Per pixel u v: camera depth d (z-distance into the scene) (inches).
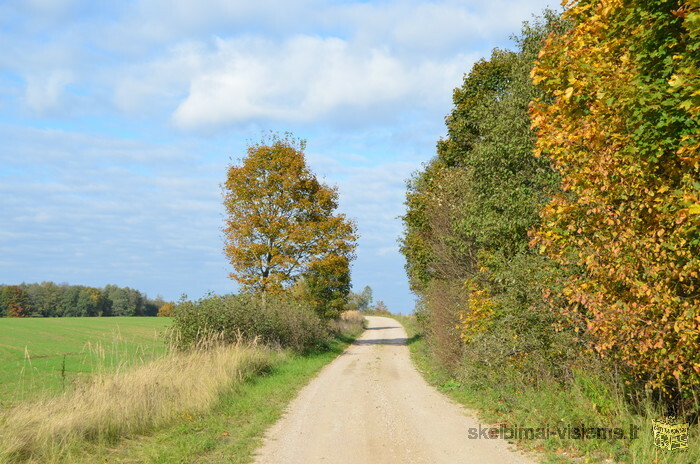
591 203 305.1
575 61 302.4
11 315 3784.5
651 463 265.4
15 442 276.8
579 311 402.0
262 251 1250.6
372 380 685.3
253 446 335.6
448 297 741.3
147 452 310.0
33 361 929.5
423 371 799.1
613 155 283.3
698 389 304.5
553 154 329.7
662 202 264.2
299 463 297.4
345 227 1354.6
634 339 296.5
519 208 583.5
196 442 332.5
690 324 260.5
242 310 869.8
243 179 1279.5
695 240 250.4
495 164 677.3
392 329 2269.9
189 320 803.4
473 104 1054.4
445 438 353.1
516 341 465.1
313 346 1148.5
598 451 303.4
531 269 470.6
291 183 1291.8
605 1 287.9
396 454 314.3
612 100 268.2
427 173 1073.5
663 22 258.5
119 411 360.2
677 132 255.6
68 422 316.5
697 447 278.4
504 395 475.8
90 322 2326.5
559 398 407.5
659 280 278.4
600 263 305.6
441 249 890.7
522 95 677.3
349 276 1589.6
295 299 1279.5
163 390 437.7
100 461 291.3
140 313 4323.3
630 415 334.0
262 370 705.0
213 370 557.0
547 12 730.8
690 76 227.5
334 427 394.0
